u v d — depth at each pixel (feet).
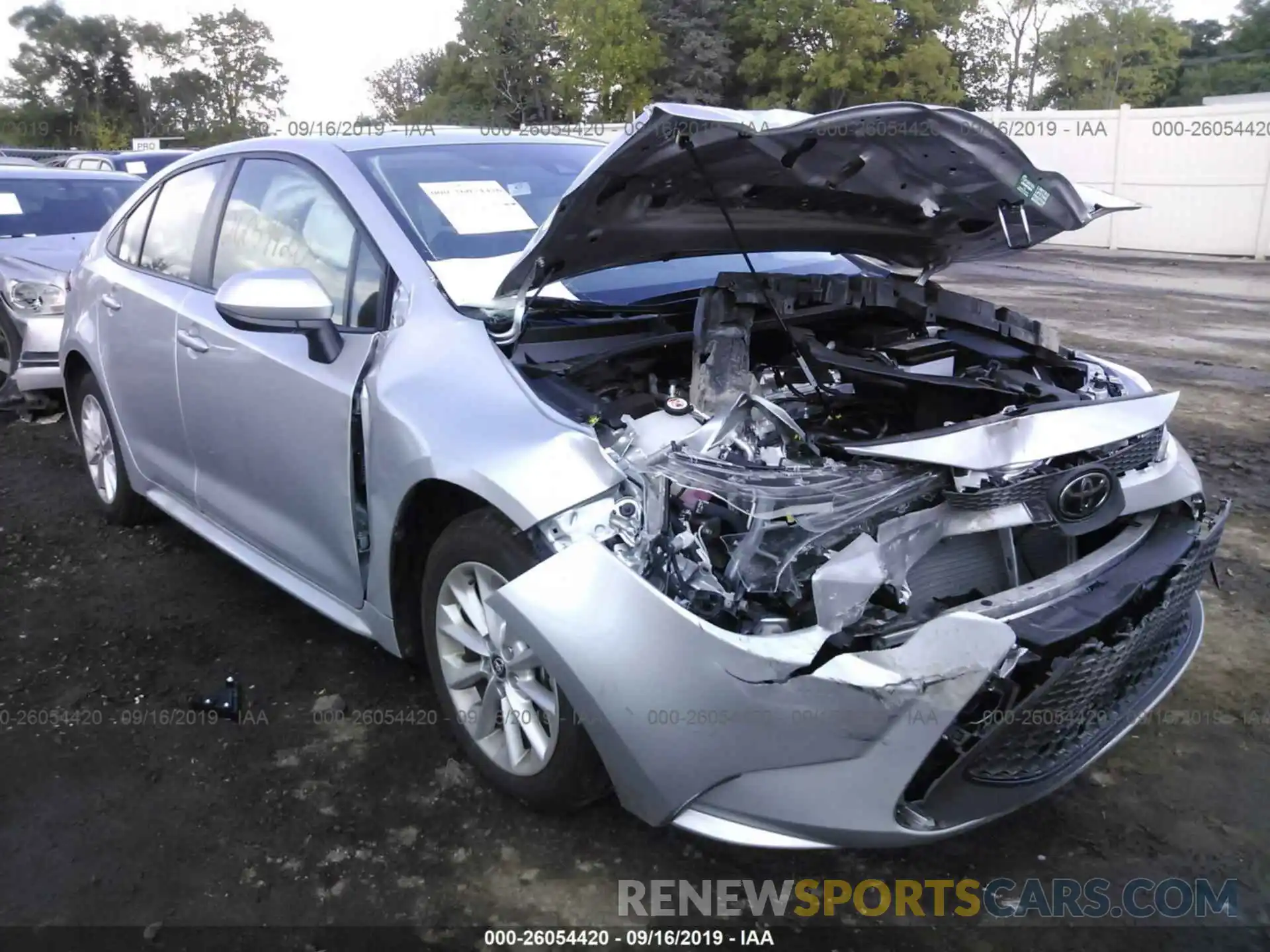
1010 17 122.42
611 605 7.50
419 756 10.04
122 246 14.89
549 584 7.70
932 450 7.88
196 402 12.23
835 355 9.81
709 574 7.52
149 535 15.74
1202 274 48.52
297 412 10.39
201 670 11.71
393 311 10.02
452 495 9.20
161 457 13.87
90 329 15.06
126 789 9.62
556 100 105.81
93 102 181.27
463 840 8.86
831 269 13.01
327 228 11.06
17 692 11.30
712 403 9.42
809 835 7.41
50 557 14.96
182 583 13.97
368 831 9.00
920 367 10.48
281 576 11.76
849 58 93.09
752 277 10.46
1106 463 8.59
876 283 11.09
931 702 6.96
